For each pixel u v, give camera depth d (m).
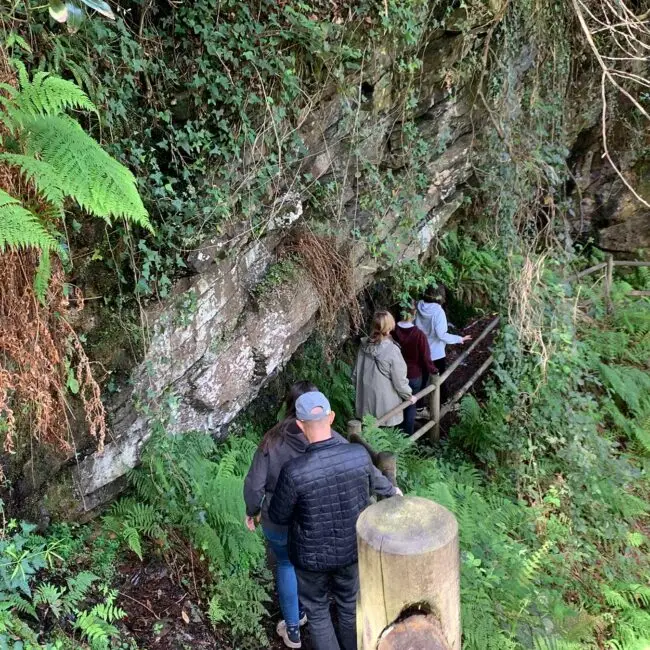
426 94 5.03
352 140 4.35
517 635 3.70
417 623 1.20
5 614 2.36
